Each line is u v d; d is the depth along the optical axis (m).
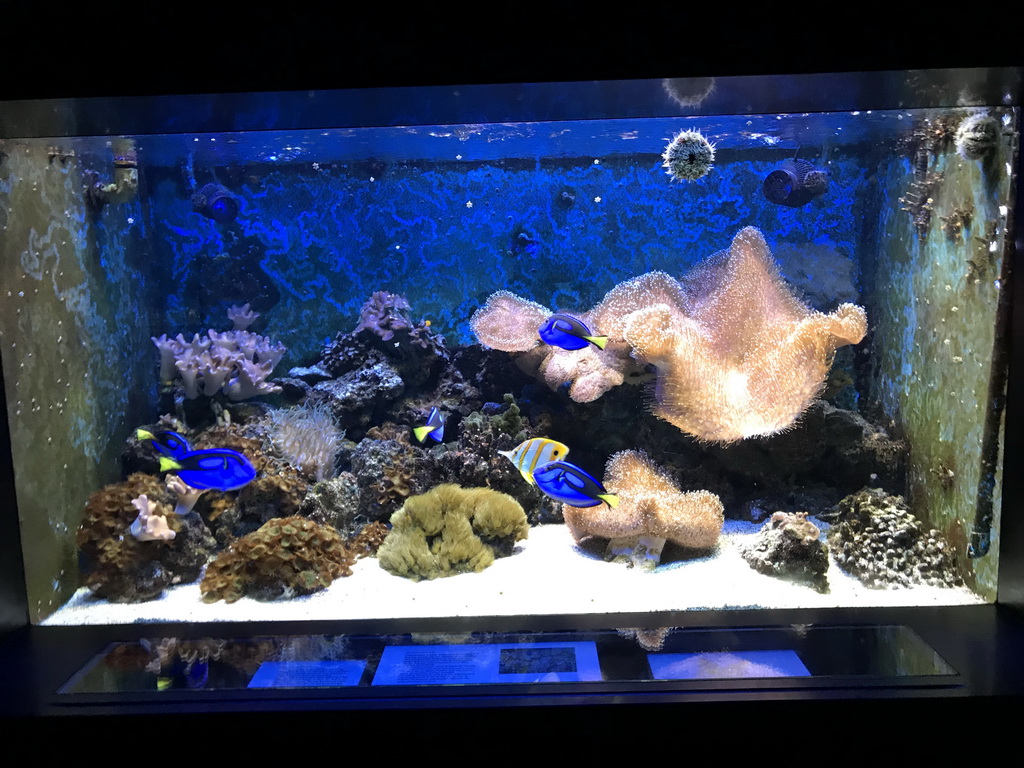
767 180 4.52
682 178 4.09
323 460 4.55
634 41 2.46
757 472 4.38
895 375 4.29
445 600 3.25
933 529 3.77
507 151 4.38
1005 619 2.99
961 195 3.52
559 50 2.46
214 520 3.97
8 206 3.34
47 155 3.70
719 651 2.71
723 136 3.98
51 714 2.39
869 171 4.56
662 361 3.80
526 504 4.36
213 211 4.81
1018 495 3.04
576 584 3.41
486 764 2.39
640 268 5.03
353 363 5.00
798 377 3.84
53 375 3.67
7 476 3.16
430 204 5.01
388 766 2.39
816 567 3.37
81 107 2.70
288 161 4.62
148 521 3.44
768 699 2.38
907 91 2.79
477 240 5.09
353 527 4.21
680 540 3.68
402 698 2.45
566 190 4.90
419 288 5.17
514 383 4.77
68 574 3.62
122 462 4.38
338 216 5.05
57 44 2.47
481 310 4.64
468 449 4.39
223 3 2.45
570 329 2.99
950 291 3.66
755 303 4.26
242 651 2.81
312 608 3.22
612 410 4.43
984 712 2.35
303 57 2.47
